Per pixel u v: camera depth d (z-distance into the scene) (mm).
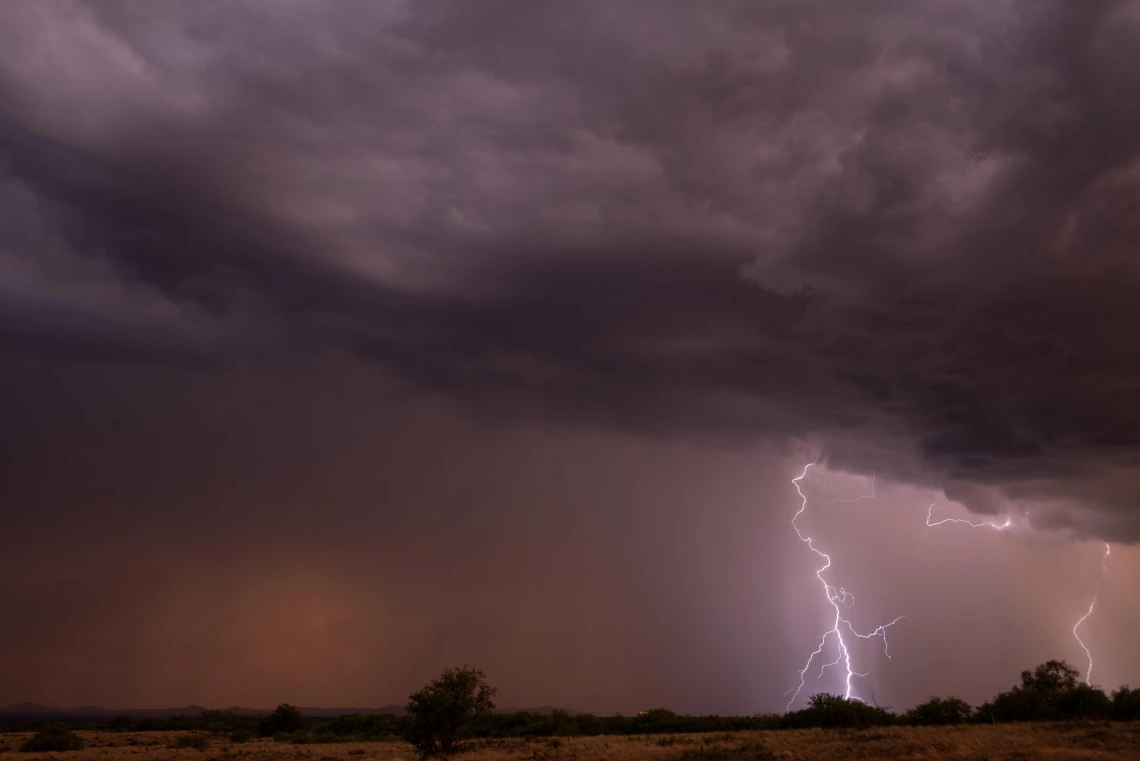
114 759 33906
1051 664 35969
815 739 26266
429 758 27078
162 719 82375
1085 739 20344
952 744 20375
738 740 28219
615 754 24938
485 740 37938
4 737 53844
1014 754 17656
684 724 47656
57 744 43688
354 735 56312
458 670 29656
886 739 24062
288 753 34812
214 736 63031
